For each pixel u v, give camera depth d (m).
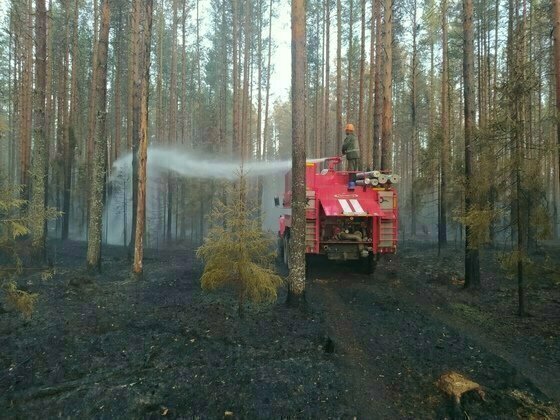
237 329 6.36
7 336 6.14
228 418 3.99
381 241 10.60
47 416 4.00
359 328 6.86
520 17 18.91
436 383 4.75
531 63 7.75
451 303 8.73
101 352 5.53
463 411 4.15
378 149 15.91
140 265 10.44
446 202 15.05
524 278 7.81
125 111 30.98
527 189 7.56
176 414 4.02
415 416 4.14
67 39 21.72
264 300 7.71
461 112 25.97
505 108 7.74
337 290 9.60
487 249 15.96
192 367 5.02
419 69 28.41
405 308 8.05
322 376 4.86
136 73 15.05
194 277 10.76
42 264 11.57
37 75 11.38
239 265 6.52
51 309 7.55
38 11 11.82
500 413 4.14
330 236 10.75
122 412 4.02
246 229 6.64
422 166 17.70
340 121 22.86
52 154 28.72
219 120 27.52
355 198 10.64
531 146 7.66
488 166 8.00
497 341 6.48
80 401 4.20
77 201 26.55
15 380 4.75
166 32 29.41
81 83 27.50
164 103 33.31
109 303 8.01
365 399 4.44
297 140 7.54
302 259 7.60
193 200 23.45
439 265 13.77
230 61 29.06
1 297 8.09
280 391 4.45
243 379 4.70
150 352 5.51
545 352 6.00
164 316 7.04
